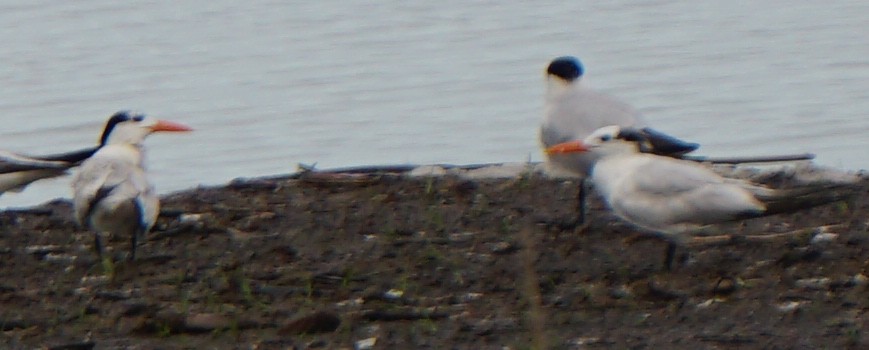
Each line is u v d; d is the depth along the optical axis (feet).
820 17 104.83
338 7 107.04
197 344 36.91
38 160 48.24
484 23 102.63
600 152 44.57
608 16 104.88
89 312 39.83
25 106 83.66
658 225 41.45
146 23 101.50
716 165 57.26
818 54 94.53
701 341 35.58
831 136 76.95
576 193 51.83
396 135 79.20
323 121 81.92
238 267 43.45
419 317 38.27
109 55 93.25
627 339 36.04
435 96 86.38
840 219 46.80
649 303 39.06
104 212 42.73
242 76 89.61
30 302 40.88
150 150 76.74
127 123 46.83
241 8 105.60
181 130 47.14
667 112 82.99
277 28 100.78
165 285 41.96
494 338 36.58
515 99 84.94
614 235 46.11
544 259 43.62
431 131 79.97
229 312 39.09
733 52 94.58
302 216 49.14
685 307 38.52
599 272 42.19
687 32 100.63
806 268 41.57
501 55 94.94
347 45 97.30
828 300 38.47
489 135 79.05
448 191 52.19
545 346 34.12
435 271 42.52
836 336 35.55
